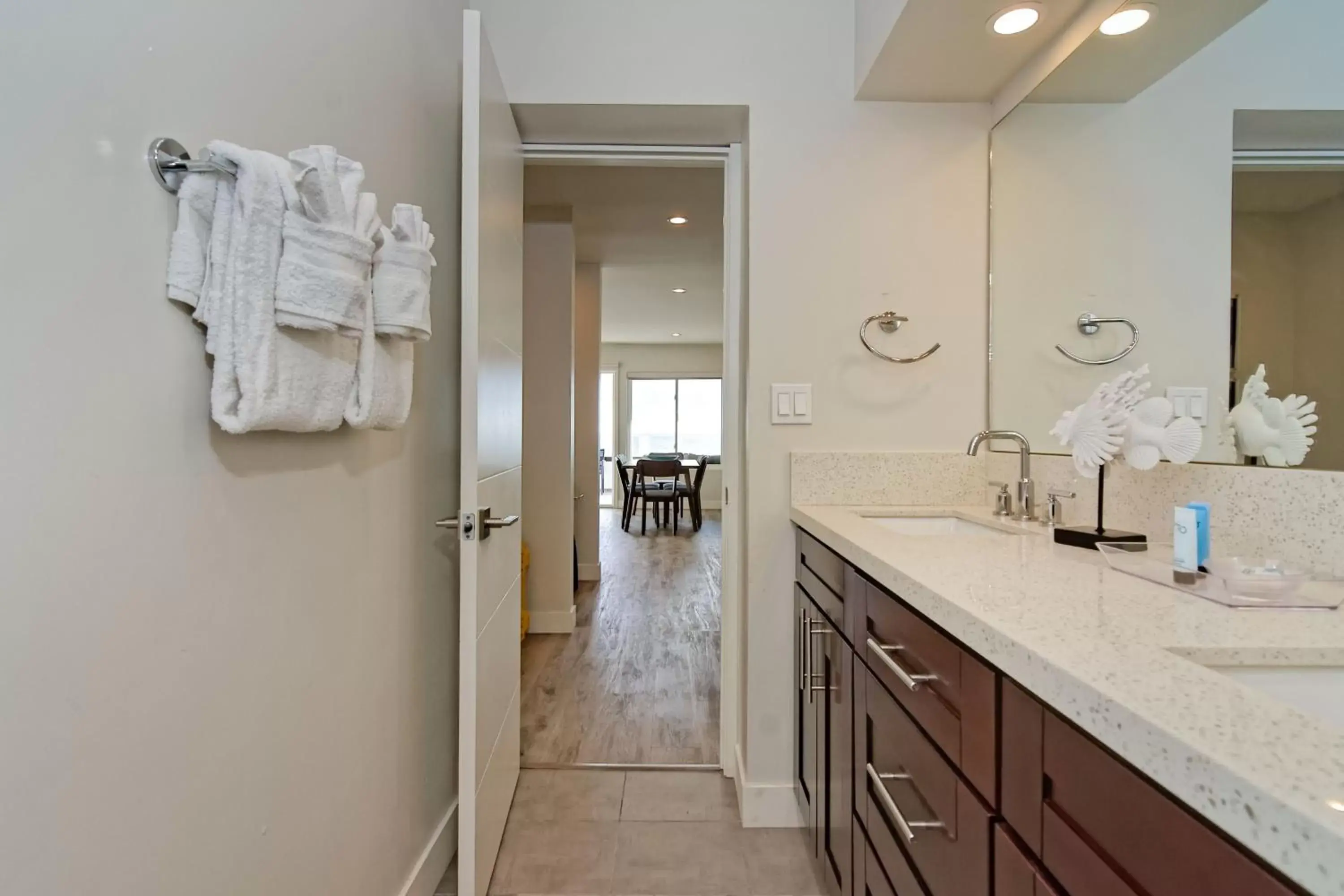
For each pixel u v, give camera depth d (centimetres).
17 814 48
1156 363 122
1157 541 115
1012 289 168
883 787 103
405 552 130
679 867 155
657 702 253
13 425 48
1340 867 32
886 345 177
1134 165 127
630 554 573
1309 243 90
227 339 68
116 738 58
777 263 176
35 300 50
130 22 59
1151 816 46
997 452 172
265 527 81
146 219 61
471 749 128
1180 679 52
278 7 83
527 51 173
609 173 293
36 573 50
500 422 157
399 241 99
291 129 87
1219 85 109
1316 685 62
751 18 175
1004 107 170
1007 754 66
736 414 198
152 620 62
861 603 116
